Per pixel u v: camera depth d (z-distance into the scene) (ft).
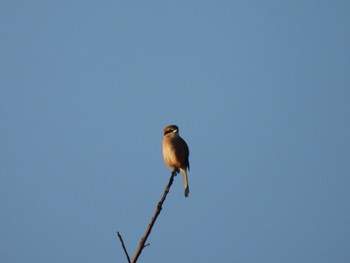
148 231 23.67
